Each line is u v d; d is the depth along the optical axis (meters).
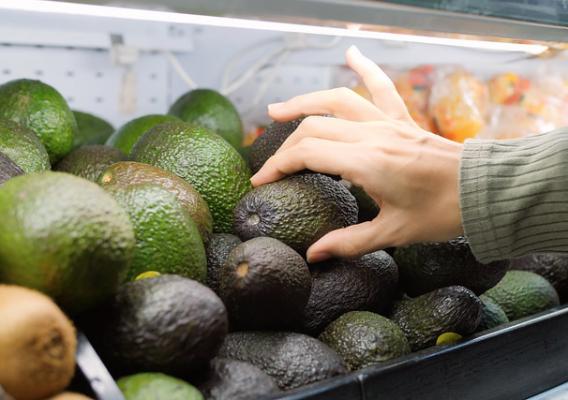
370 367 0.49
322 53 1.29
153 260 0.51
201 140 0.65
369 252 0.59
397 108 0.66
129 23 1.16
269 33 1.26
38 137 0.68
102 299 0.44
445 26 0.58
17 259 0.41
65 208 0.42
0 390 0.35
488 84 1.29
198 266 0.53
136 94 1.24
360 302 0.58
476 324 0.58
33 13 1.07
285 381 0.49
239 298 0.51
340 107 0.65
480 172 0.56
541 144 0.57
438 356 0.51
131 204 0.52
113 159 0.68
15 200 0.42
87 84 1.19
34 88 0.71
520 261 0.75
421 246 0.62
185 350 0.44
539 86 1.30
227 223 0.64
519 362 0.57
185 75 1.23
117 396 0.40
